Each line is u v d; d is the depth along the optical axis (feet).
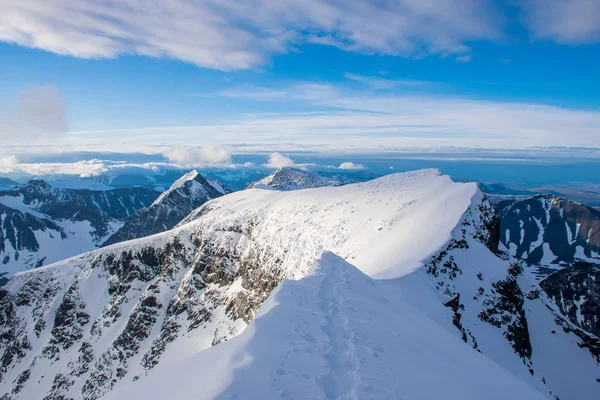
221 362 38.17
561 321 159.74
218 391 30.48
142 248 433.07
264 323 47.16
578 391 129.18
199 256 387.96
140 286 411.34
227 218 409.90
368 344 47.55
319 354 41.81
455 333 102.17
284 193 449.06
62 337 378.53
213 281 366.22
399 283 118.73
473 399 43.47
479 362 61.46
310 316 53.57
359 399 33.96
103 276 429.79
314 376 36.76
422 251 152.05
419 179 314.76
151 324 361.30
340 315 57.16
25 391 339.77
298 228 304.91
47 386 336.29
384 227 220.23
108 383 313.32
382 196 288.30
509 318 138.31
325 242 258.37
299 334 46.52
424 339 60.90
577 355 143.95
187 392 33.99
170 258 417.08
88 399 305.94
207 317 334.85
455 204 200.85
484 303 138.21
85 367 337.31
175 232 434.71
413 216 214.69
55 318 397.80
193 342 313.53
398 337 55.16
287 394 32.60
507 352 122.93
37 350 378.73
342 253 223.30
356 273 91.76
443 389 42.47
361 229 239.30
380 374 40.19
